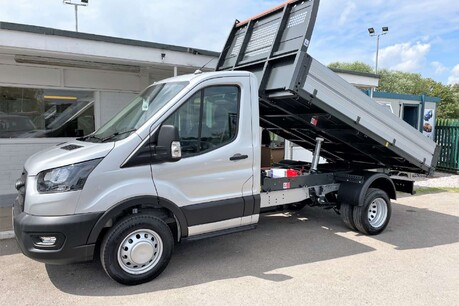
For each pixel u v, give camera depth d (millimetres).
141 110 4723
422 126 14812
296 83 4770
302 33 4859
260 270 4652
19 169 8391
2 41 6273
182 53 7961
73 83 8773
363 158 7129
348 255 5195
